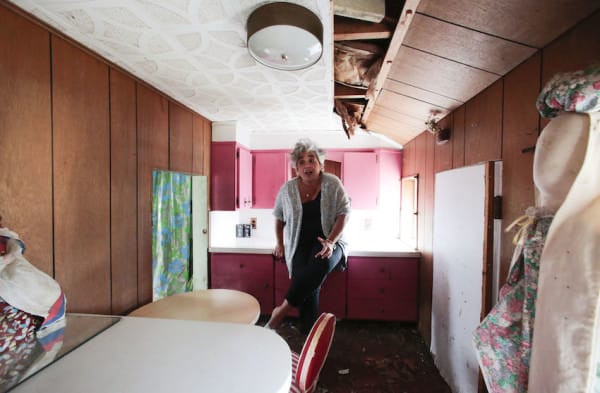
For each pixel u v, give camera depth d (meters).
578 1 0.70
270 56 1.12
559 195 0.67
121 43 1.12
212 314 1.46
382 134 2.65
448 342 1.61
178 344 0.79
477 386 1.28
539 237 0.72
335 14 1.00
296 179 1.81
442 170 1.76
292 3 0.90
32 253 0.95
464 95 1.39
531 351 0.69
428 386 1.65
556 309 0.63
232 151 2.41
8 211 0.88
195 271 2.34
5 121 0.87
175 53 1.21
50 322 0.79
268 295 2.35
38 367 0.68
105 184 1.27
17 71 0.90
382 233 2.77
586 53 0.75
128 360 0.71
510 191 1.09
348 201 1.73
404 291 2.27
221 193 2.43
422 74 1.33
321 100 1.83
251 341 0.81
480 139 1.32
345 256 1.85
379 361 1.89
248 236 2.85
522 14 0.80
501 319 0.82
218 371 0.67
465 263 1.39
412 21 0.97
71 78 1.09
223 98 1.80
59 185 1.05
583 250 0.59
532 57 0.97
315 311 1.96
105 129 1.26
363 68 1.48
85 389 0.61
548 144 0.67
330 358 1.93
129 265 1.43
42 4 0.87
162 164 1.71
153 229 1.72
